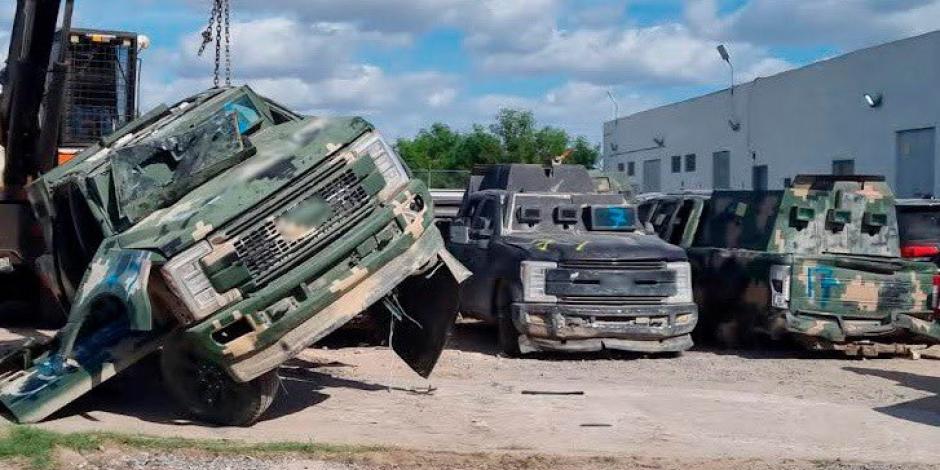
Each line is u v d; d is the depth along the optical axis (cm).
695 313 1385
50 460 748
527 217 1468
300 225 866
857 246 1465
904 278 1416
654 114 4562
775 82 3550
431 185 3738
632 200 1758
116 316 893
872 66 3028
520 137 4978
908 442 904
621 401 1057
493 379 1205
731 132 3853
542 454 803
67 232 1018
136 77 1639
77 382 875
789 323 1385
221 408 896
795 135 3438
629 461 796
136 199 893
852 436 923
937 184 2761
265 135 953
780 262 1399
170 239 832
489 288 1436
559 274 1347
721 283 1496
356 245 881
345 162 891
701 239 1584
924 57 2809
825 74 3259
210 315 838
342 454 789
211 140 905
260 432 877
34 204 1034
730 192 1556
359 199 895
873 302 1407
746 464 797
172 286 828
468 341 1541
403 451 797
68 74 1474
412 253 916
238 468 756
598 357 1395
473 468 778
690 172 4209
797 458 825
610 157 5103
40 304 1515
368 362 1283
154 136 938
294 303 858
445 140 5169
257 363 848
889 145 2958
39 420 869
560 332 1335
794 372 1297
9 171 1373
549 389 1126
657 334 1358
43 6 1225
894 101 2934
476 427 916
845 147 3162
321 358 1303
